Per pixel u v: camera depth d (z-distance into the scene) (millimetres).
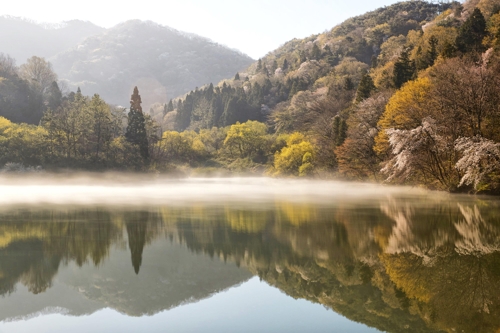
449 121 38250
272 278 11156
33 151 78562
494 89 36781
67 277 11398
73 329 7961
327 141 75500
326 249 14344
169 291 10258
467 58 49375
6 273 11758
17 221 21312
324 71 162750
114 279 11195
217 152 130750
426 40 89250
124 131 113188
